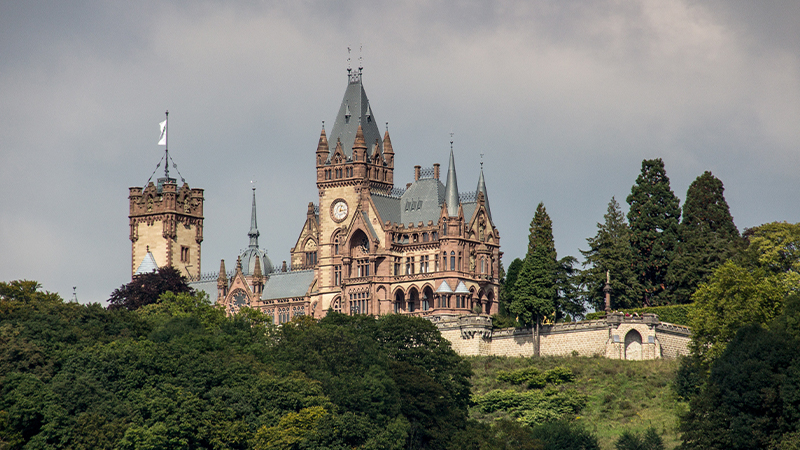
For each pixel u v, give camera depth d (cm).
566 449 17112
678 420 17488
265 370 17662
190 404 16375
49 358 17250
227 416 16512
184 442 16062
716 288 18325
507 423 17150
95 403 16425
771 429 15088
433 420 17500
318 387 17162
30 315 18525
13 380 16388
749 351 15600
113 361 17025
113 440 15925
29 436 16125
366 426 16525
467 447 16862
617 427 18162
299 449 16262
